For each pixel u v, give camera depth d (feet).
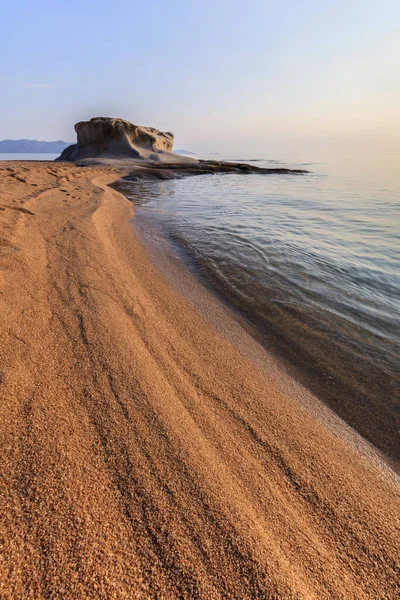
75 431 4.85
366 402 7.55
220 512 4.12
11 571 3.10
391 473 5.71
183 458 4.83
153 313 9.99
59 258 11.73
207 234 21.97
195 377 7.30
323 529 4.32
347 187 57.36
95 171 59.72
